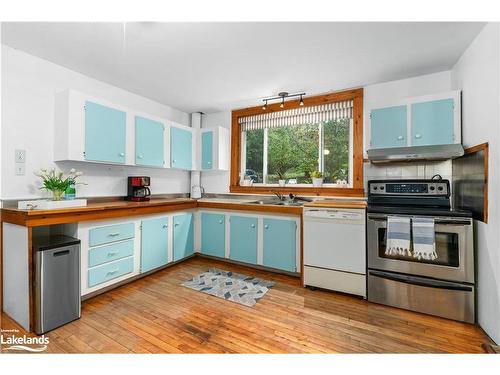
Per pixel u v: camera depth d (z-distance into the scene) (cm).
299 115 352
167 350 163
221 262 346
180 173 409
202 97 347
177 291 252
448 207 229
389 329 189
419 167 271
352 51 224
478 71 197
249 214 318
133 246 270
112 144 274
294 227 287
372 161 289
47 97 245
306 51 224
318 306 225
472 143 208
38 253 180
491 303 175
